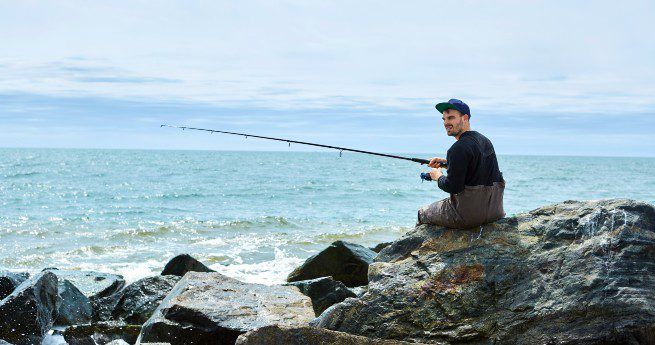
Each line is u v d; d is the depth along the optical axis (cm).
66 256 1546
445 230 613
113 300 919
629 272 516
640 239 535
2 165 7250
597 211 570
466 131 586
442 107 591
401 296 564
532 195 3769
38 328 750
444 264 577
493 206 592
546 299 522
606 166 11544
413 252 607
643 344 483
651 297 498
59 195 3362
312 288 859
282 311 684
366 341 515
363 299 572
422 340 535
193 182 4644
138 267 1394
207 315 656
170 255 1555
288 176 5666
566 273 532
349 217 2436
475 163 576
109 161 9512
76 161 9200
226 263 1430
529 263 552
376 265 605
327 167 8344
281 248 1662
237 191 3750
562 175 6756
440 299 553
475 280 556
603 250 535
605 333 488
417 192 3716
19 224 2119
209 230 1994
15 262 1462
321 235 1886
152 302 890
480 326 527
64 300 860
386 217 2452
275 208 2806
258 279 1211
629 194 3981
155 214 2523
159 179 4994
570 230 567
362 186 4259
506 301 535
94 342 768
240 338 501
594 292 509
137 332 787
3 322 736
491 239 584
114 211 2616
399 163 10812
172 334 649
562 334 500
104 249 1645
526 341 508
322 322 575
